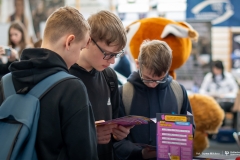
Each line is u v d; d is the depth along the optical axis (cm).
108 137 143
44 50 117
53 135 112
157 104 169
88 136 114
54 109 112
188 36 212
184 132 126
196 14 564
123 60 400
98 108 151
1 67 254
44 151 111
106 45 136
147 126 167
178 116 127
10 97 116
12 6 613
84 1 607
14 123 111
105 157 157
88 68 150
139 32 220
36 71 116
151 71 156
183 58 221
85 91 117
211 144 489
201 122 181
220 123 186
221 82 514
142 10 558
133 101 170
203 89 516
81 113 113
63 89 113
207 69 457
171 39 215
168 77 179
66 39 120
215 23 568
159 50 157
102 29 135
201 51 455
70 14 122
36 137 111
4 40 550
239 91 451
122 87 175
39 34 607
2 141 109
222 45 589
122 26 140
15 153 105
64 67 119
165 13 565
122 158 161
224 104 491
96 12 146
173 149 128
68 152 114
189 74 460
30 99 112
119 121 128
